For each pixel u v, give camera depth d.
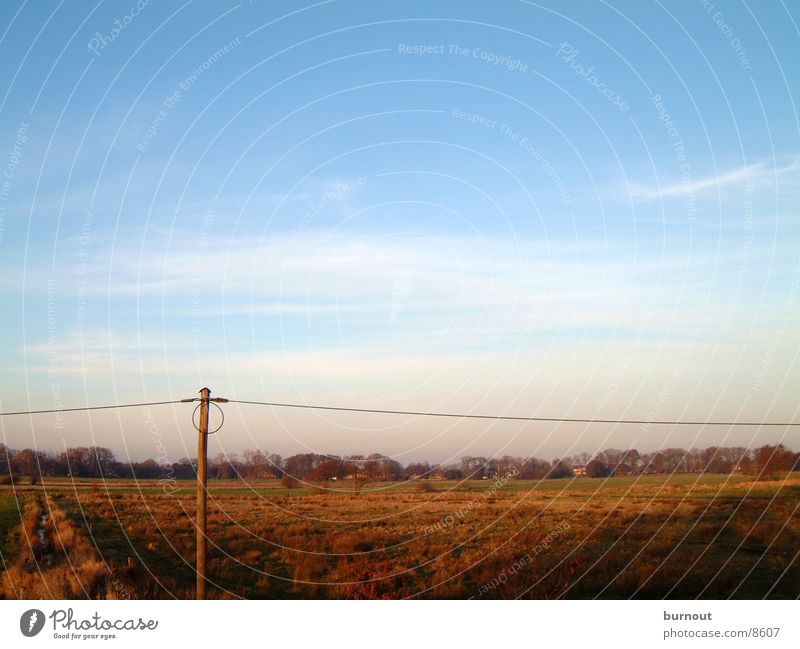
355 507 39.81
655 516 33.53
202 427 19.39
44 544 27.23
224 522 35.03
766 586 22.33
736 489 38.56
